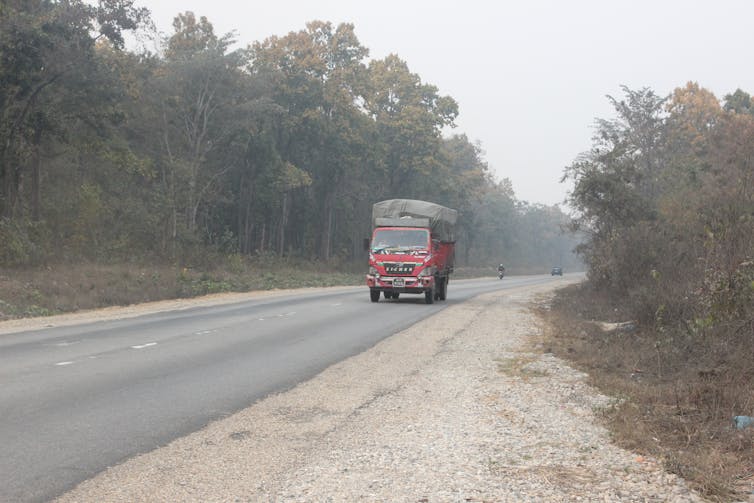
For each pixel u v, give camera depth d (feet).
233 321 53.06
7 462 16.90
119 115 122.62
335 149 201.67
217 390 26.66
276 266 158.51
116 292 74.18
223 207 190.70
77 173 144.56
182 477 16.17
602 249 85.56
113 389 26.16
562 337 46.03
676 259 53.42
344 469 17.03
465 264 337.52
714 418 21.98
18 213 115.75
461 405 25.09
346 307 68.95
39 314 57.82
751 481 16.61
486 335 47.70
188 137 157.69
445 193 261.44
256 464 17.33
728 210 43.16
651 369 32.17
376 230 77.82
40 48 101.71
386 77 224.94
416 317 59.77
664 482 16.40
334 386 28.27
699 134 186.09
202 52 154.71
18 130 108.78
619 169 97.96
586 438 20.51
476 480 16.33
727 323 32.53
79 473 16.24
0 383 26.71
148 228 134.00
